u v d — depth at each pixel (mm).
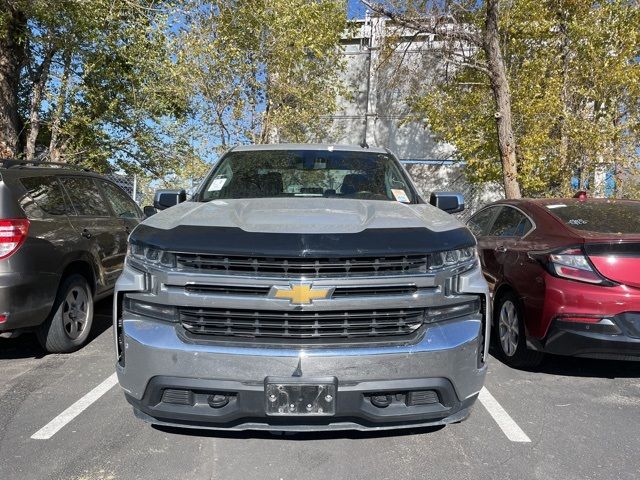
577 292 4254
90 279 5605
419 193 4371
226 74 11617
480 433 3617
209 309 2857
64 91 11938
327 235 2867
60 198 5406
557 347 4379
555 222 4848
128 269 3029
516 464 3209
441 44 13211
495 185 16453
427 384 2836
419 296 2875
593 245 4262
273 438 3479
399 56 14875
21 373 4656
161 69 11812
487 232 6105
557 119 10867
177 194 4324
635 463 3242
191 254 2859
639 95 10430
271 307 2787
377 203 3729
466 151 11664
